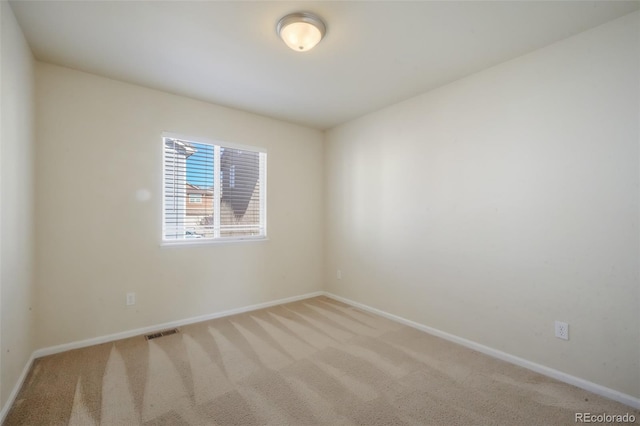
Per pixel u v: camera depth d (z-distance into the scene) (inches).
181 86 108.6
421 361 89.9
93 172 99.7
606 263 73.0
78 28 75.3
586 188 75.9
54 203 93.1
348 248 148.1
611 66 72.2
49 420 63.7
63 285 94.7
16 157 72.7
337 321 123.0
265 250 141.3
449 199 105.7
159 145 112.0
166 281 114.0
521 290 87.6
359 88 110.0
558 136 80.5
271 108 130.2
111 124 102.7
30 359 85.3
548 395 73.4
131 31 76.7
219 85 107.9
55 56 88.4
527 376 81.9
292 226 151.2
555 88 81.0
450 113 105.3
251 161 139.4
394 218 125.3
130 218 106.3
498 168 92.5
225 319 124.4
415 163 117.0
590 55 75.2
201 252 122.4
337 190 154.9
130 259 106.3
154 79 103.1
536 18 71.1
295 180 152.4
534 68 85.0
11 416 64.6
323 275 163.8
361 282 140.8
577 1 65.6
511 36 78.4
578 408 68.6
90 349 96.0
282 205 147.6
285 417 65.1
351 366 86.6
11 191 69.1
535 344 84.7
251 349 96.7
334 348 98.0
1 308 63.0
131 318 106.6
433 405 69.5
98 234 100.6
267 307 141.0
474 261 98.7
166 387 75.6
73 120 96.3
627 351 70.1
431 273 111.4
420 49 84.6
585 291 76.1
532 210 85.4
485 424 63.6
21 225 76.9
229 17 71.3
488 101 95.0
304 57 89.0
